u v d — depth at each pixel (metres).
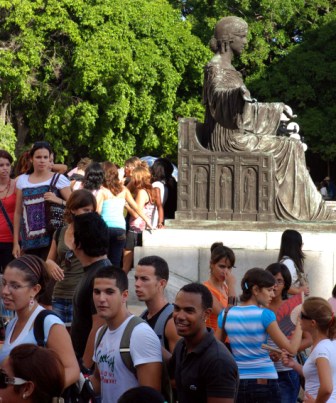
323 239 13.20
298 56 41.00
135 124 38.00
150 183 14.05
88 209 8.55
